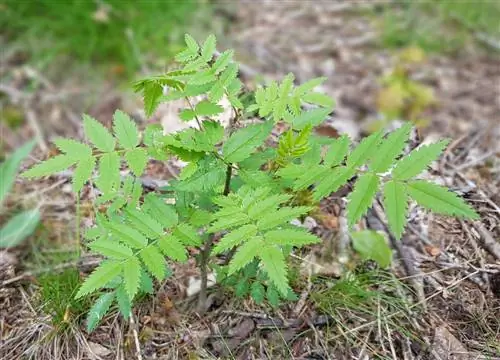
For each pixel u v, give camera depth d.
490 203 0.51
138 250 0.36
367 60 1.04
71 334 0.45
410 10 1.13
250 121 0.55
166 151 0.37
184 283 0.48
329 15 1.15
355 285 0.46
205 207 0.40
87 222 0.55
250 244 0.30
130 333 0.45
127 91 0.91
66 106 0.92
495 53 1.06
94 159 0.36
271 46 1.06
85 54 0.98
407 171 0.30
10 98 0.93
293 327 0.45
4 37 1.02
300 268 0.48
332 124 0.68
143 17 1.00
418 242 0.50
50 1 1.00
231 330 0.45
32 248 0.55
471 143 0.64
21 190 0.61
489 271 0.46
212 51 0.38
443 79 1.00
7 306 0.49
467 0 1.12
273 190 0.37
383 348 0.43
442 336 0.43
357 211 0.30
